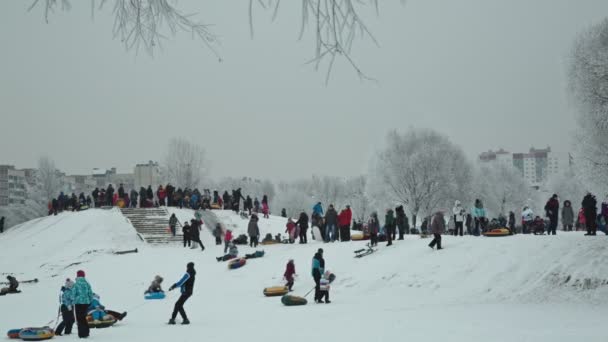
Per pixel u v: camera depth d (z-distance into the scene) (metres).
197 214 41.66
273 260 29.84
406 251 26.08
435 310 18.47
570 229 30.73
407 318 16.30
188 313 20.23
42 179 93.31
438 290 21.88
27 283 31.25
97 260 35.84
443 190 65.00
